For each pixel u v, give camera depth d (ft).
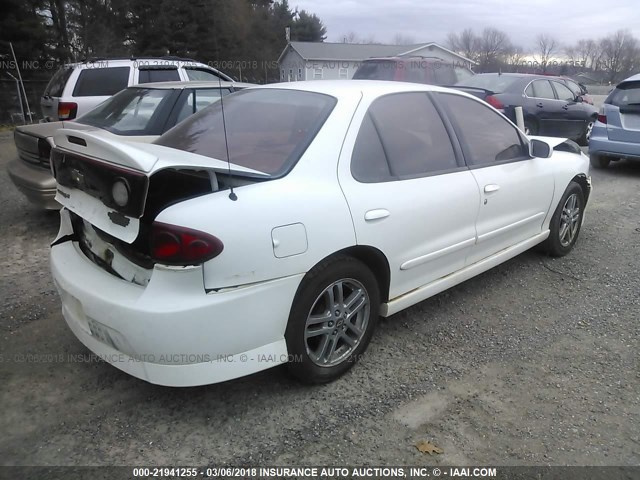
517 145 13.96
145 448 8.14
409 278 10.91
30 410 8.91
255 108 10.89
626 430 8.71
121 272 8.56
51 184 16.96
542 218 14.97
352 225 9.28
